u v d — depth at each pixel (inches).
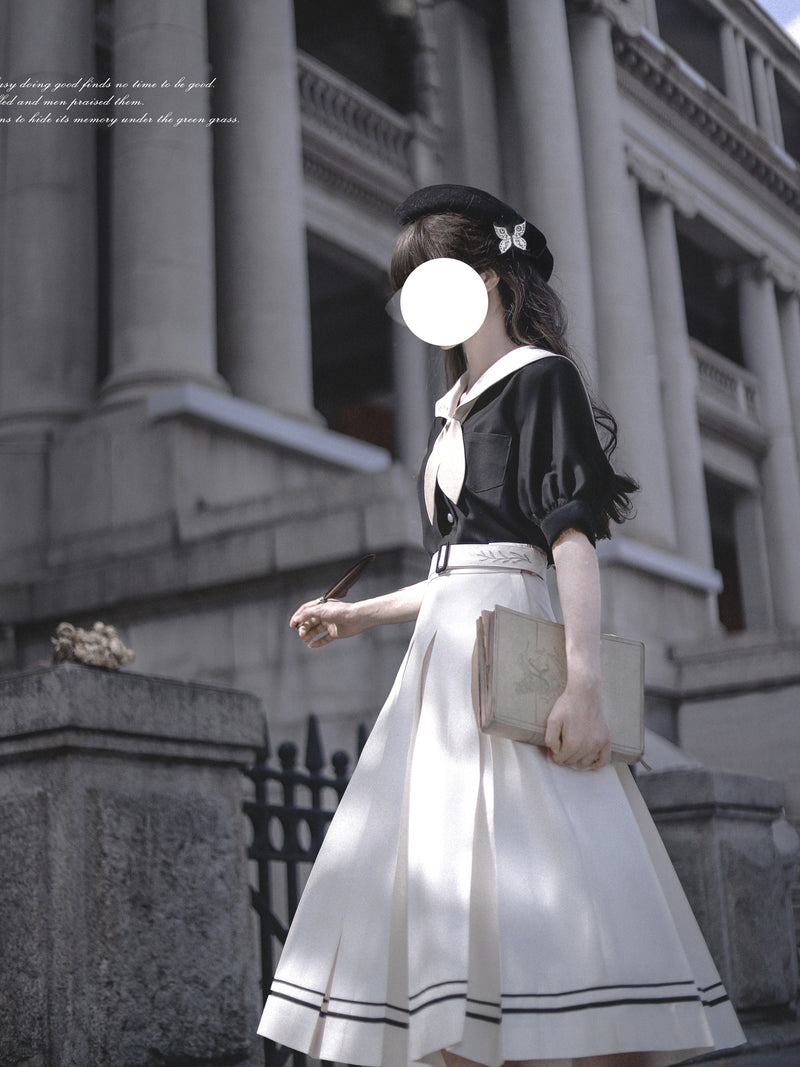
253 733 144.3
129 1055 122.4
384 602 90.1
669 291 834.2
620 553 534.3
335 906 74.9
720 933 200.4
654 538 651.5
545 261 85.4
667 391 818.2
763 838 215.6
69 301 476.1
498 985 66.8
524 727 71.0
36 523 435.2
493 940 67.9
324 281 810.8
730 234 921.5
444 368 90.0
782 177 968.9
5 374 469.1
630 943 67.4
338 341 881.5
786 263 987.9
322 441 458.3
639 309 706.8
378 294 797.9
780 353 968.3
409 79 743.7
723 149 917.8
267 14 542.9
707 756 522.3
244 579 353.4
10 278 479.8
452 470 79.0
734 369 940.6
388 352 882.1
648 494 662.5
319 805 161.6
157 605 370.9
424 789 72.6
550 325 82.1
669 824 207.3
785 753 505.0
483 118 745.6
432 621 77.5
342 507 342.0
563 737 71.2
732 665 523.2
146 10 487.5
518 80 698.2
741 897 203.2
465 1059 67.4
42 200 481.4
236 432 431.8
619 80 812.0
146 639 371.2
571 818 70.4
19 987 122.3
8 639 394.0
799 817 494.6
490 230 82.2
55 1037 118.9
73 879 122.6
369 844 74.6
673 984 67.5
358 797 77.2
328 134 669.3
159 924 128.9
